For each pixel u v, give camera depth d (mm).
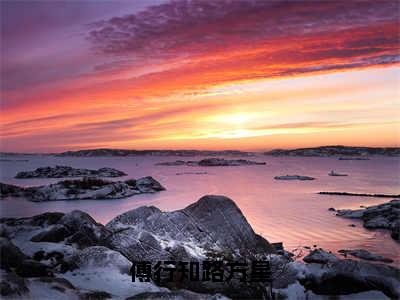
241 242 32812
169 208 71688
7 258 23609
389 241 44969
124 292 23000
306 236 47250
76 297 19969
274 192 97750
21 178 154500
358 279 25203
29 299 18000
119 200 84750
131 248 30406
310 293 25469
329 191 100625
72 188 92688
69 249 29484
